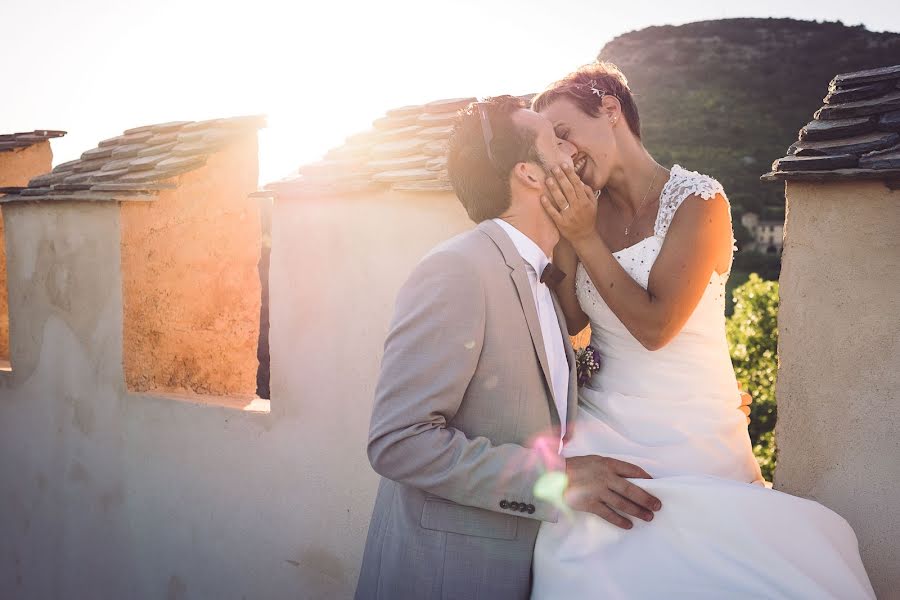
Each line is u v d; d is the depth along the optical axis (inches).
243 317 183.2
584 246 78.5
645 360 85.0
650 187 86.1
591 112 84.8
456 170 80.4
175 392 169.9
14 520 195.9
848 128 84.1
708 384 84.2
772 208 2154.3
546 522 75.1
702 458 80.7
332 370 134.1
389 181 122.0
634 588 71.4
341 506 134.3
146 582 165.5
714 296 84.9
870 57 3024.1
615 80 88.0
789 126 2608.3
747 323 446.9
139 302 164.7
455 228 117.9
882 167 77.2
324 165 138.3
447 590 72.2
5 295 233.1
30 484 190.9
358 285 130.0
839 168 80.8
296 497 140.3
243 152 178.7
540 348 74.7
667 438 81.7
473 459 69.0
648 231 84.7
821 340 85.0
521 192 78.4
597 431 82.0
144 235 163.9
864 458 83.1
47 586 187.9
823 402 85.3
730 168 2369.6
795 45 3095.5
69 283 174.7
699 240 79.5
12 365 193.9
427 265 72.6
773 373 421.7
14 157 228.1
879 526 82.6
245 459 147.5
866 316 82.0
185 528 157.9
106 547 173.6
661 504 72.9
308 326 137.0
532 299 74.8
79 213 169.8
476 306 70.9
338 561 135.0
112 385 168.4
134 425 165.8
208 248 175.0
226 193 176.4
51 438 184.7
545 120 78.6
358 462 131.6
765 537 71.2
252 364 186.4
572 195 76.1
